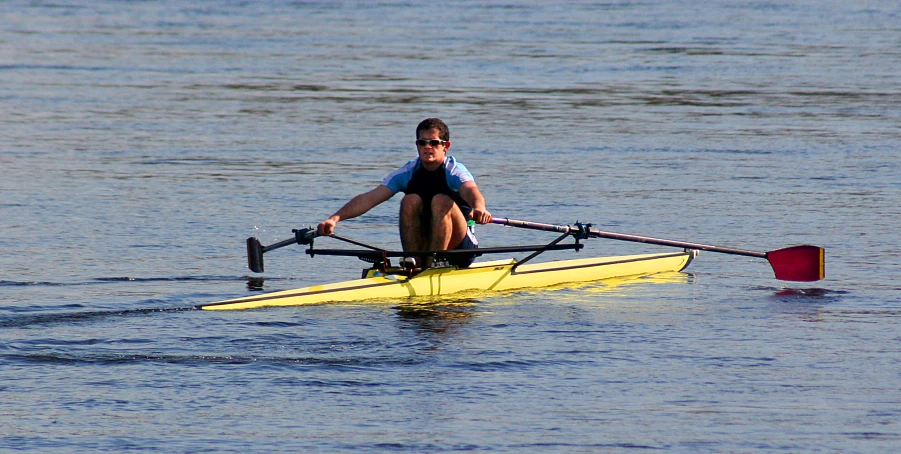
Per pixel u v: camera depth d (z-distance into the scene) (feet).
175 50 345.51
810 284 105.70
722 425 66.54
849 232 128.57
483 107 238.48
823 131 207.51
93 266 109.60
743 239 126.00
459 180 100.32
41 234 123.95
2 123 210.38
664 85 272.72
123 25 421.18
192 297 98.12
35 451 62.08
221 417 67.51
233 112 230.27
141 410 68.54
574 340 84.53
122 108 233.35
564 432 65.31
